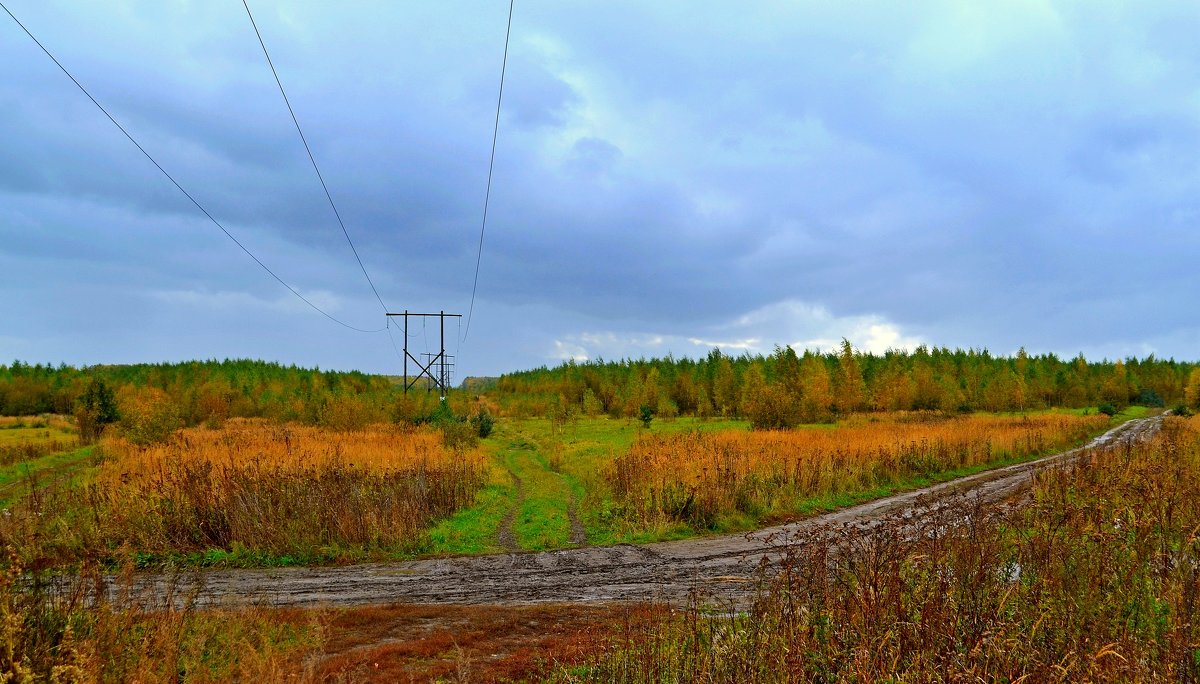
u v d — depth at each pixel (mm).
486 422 43062
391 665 6184
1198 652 4480
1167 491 8273
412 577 10383
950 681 3967
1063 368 94750
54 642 5230
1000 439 28562
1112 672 4035
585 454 27859
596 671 5617
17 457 26984
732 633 5105
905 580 5273
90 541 10883
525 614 8141
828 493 17312
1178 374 92250
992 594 5145
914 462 21703
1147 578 5645
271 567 11164
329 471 14922
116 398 46312
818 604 5359
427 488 15578
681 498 14906
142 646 5426
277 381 82875
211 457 19281
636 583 9828
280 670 5328
